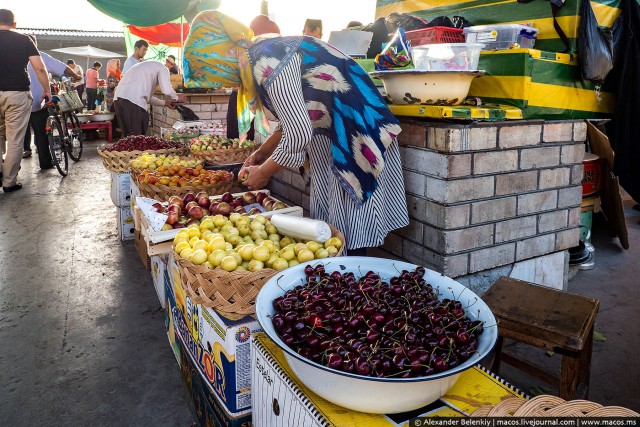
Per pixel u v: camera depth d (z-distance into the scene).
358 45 3.55
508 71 2.73
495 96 2.82
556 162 2.92
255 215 2.54
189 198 2.94
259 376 1.77
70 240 4.88
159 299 3.54
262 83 2.18
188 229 2.37
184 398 2.54
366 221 2.51
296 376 1.52
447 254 2.62
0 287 3.83
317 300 1.64
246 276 1.91
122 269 4.18
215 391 2.07
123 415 2.42
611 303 3.38
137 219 2.96
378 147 2.42
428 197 2.67
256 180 2.55
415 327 1.54
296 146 2.24
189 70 2.25
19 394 2.57
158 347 3.01
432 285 1.84
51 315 3.40
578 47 2.87
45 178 7.60
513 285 2.36
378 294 1.68
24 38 6.47
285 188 4.00
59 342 3.06
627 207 5.59
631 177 3.81
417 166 2.71
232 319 1.93
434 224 2.66
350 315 1.59
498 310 2.16
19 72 6.45
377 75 2.70
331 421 1.36
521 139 2.72
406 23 3.40
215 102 7.26
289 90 2.17
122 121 6.92
